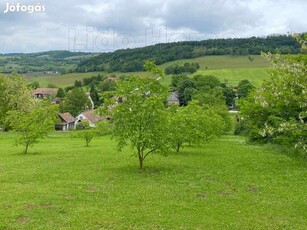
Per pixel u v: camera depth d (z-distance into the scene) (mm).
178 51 177125
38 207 16188
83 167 28000
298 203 17500
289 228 14023
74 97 137500
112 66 173625
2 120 80938
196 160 32375
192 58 175375
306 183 22297
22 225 13852
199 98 98375
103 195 18672
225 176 24406
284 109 30062
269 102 23609
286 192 19812
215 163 30516
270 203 17453
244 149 42906
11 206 16281
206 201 17750
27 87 89000
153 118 25578
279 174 25359
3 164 29828
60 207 16219
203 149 42750
